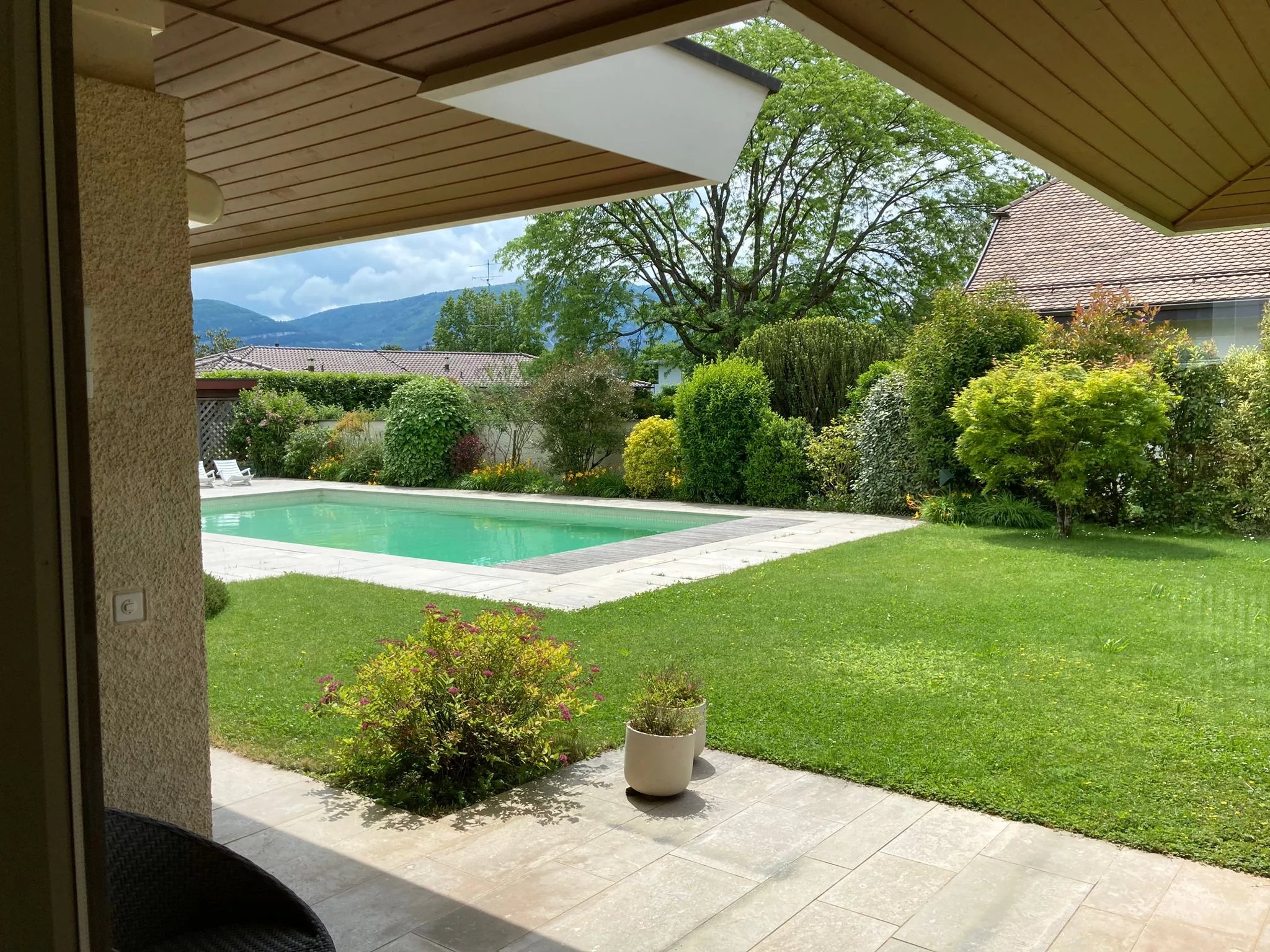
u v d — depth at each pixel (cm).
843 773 412
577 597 801
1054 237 1753
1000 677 545
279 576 927
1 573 81
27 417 81
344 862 333
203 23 294
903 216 2392
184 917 225
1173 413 1148
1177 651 600
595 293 2403
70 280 84
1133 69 271
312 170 464
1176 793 381
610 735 466
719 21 245
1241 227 443
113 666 288
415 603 780
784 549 1062
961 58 261
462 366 3841
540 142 414
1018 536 1113
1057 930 285
